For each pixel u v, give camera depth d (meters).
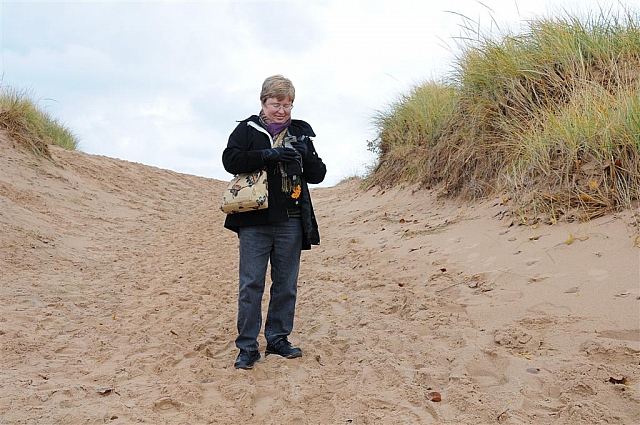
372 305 4.93
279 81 3.80
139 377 3.77
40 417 3.09
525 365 3.34
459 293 4.65
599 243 4.47
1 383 3.50
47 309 5.29
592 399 2.91
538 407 2.94
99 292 6.05
